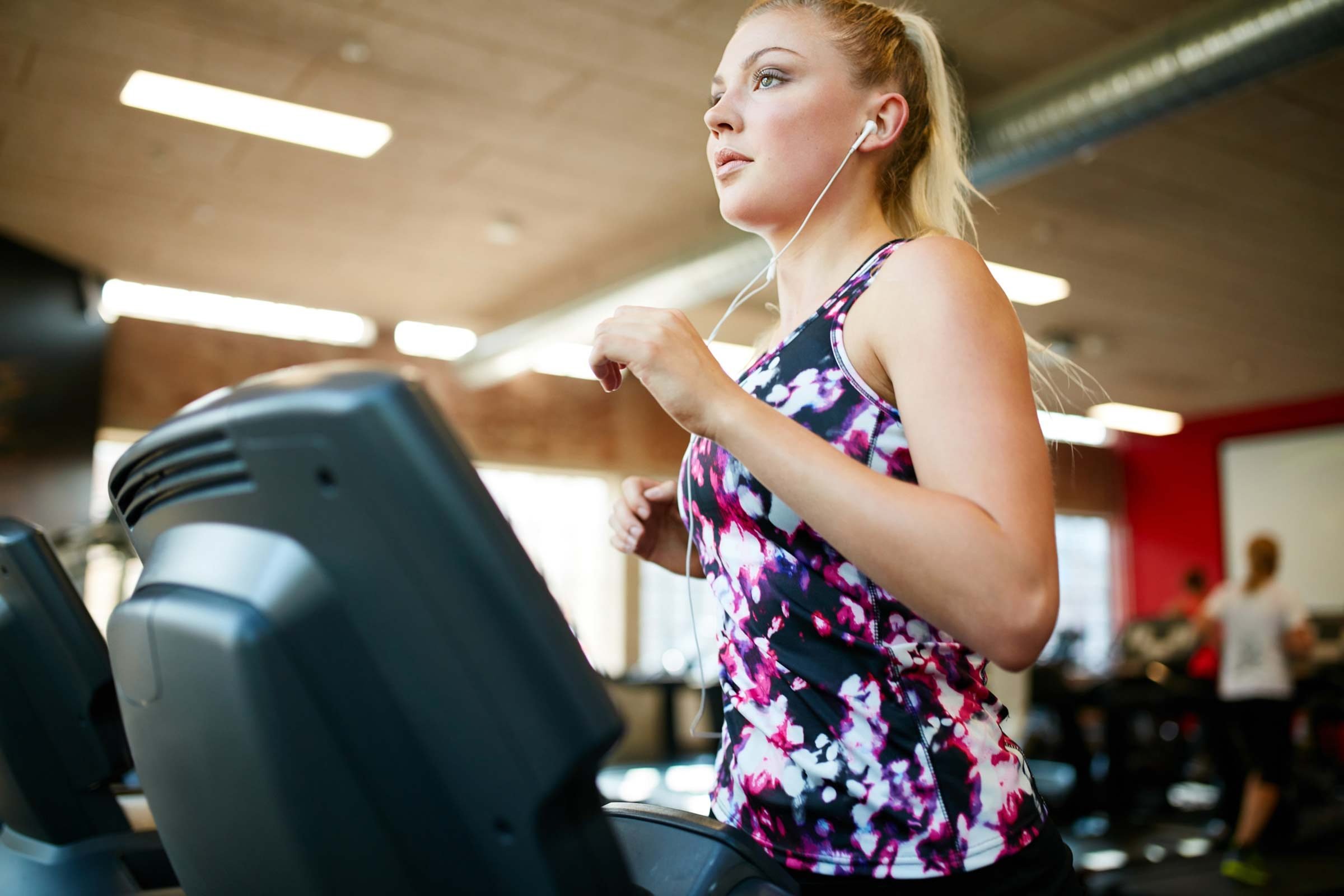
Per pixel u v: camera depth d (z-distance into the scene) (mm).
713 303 7488
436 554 446
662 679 7809
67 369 6895
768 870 678
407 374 462
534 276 7449
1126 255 6824
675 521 1034
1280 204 6012
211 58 4590
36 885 1041
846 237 884
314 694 482
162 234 6582
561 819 481
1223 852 5496
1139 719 8844
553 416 9688
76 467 6918
